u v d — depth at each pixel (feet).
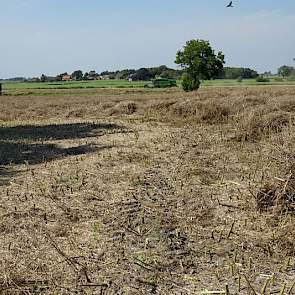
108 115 70.59
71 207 21.08
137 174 26.25
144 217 19.30
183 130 45.57
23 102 111.34
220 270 14.98
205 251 16.34
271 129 36.29
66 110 81.25
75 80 393.50
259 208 19.60
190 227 18.42
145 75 341.62
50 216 20.11
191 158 30.71
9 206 21.58
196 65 174.70
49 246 17.03
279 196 19.19
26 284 14.23
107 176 26.35
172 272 14.93
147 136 42.34
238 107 52.42
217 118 50.93
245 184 23.40
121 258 15.83
